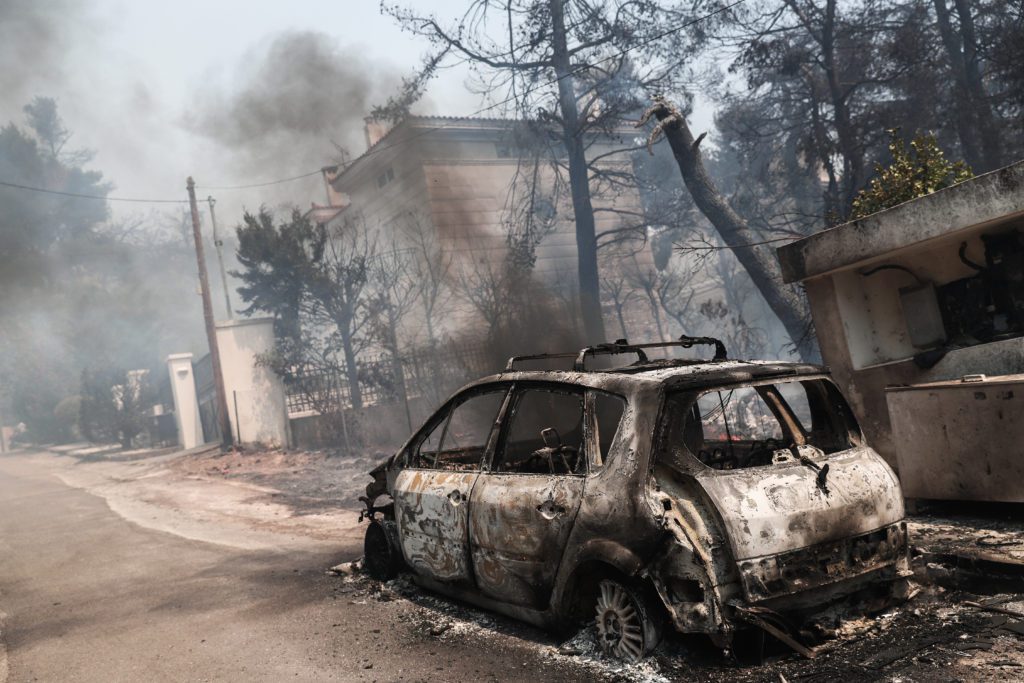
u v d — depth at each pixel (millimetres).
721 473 4062
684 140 15938
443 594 5840
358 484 14109
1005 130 17078
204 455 23578
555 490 4590
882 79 19328
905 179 8977
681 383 4277
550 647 4699
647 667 4059
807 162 18703
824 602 4086
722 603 3848
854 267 8016
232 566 8500
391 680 4566
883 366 7750
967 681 3529
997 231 7184
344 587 6867
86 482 21594
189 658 5473
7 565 10133
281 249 23016
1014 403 5895
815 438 4812
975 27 18125
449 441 9414
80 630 6566
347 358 22750
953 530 5957
